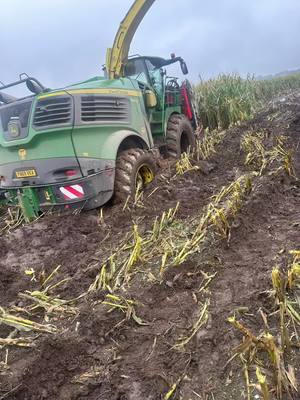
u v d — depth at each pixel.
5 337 3.32
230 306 3.23
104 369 2.88
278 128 8.27
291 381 2.46
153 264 3.94
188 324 3.15
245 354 2.68
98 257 4.41
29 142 5.43
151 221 5.00
